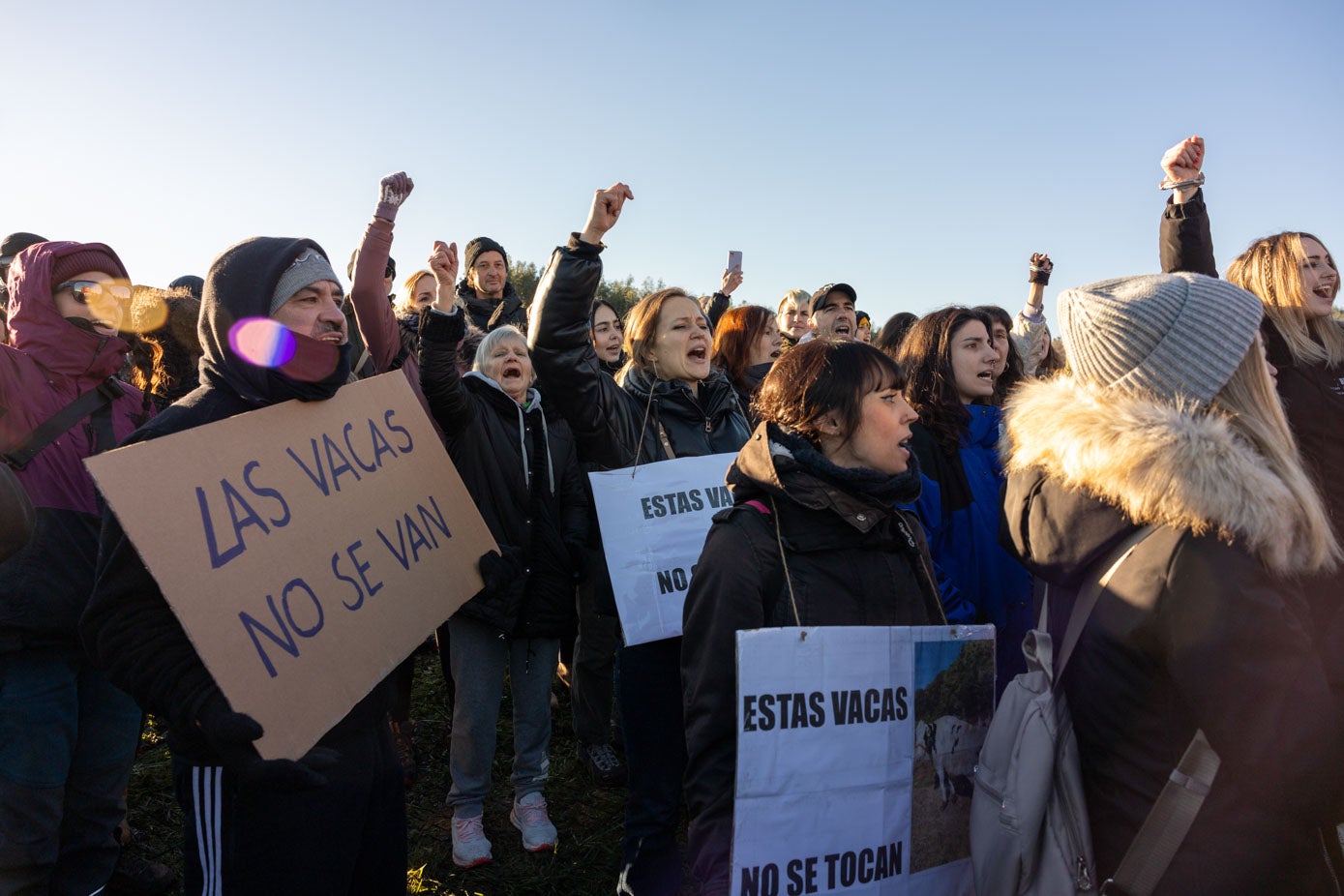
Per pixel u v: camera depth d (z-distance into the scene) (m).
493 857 3.06
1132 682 1.41
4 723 2.12
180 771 1.64
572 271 2.45
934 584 1.87
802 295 5.86
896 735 1.58
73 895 2.38
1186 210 2.98
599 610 3.04
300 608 1.59
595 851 3.12
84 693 2.39
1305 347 2.86
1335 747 1.25
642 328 3.03
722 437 3.10
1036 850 1.52
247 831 1.58
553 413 3.28
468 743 2.97
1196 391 1.48
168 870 2.82
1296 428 2.78
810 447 1.71
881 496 1.69
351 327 3.09
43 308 2.28
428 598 1.92
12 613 2.08
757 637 1.43
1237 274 3.11
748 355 3.97
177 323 3.22
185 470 1.46
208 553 1.45
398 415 2.03
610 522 2.62
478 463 2.99
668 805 2.54
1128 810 1.42
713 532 1.71
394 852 1.87
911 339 3.05
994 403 3.47
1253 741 1.26
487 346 3.20
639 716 2.57
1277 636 1.26
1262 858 1.30
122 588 1.43
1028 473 1.67
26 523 1.61
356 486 1.82
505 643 3.06
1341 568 1.62
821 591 1.66
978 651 1.73
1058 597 1.62
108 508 1.43
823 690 1.49
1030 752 1.52
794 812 1.46
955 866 1.67
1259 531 1.29
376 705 1.80
